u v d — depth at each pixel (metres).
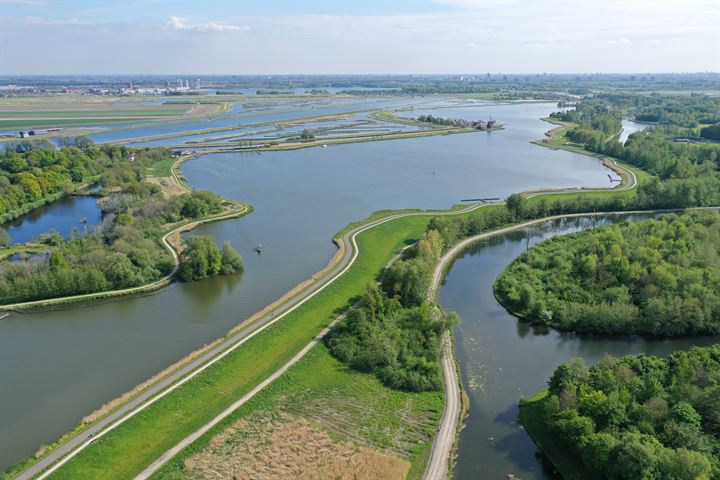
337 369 108.56
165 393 99.62
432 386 103.56
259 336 119.25
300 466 82.62
